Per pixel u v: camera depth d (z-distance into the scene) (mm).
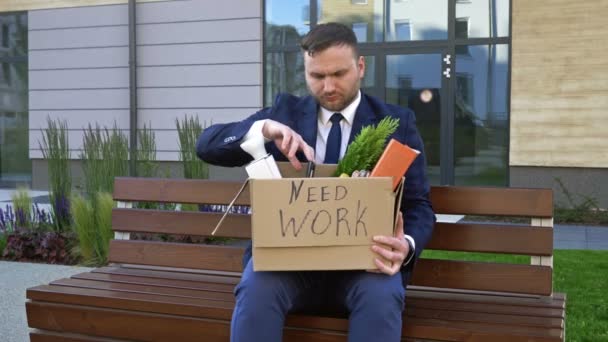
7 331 3420
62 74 10406
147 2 9844
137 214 3004
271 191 1974
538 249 2482
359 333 2025
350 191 1995
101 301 2473
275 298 2055
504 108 8578
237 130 2330
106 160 5562
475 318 2229
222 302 2387
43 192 10164
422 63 8914
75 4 10234
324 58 2250
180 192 2932
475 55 8656
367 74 9172
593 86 7934
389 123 2193
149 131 7965
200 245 2885
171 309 2373
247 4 9391
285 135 2172
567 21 7973
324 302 2279
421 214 2303
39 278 4609
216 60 9578
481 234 2545
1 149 11305
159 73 9859
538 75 8156
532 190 2496
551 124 8141
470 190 2557
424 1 8844
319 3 9258
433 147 8938
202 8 9594
